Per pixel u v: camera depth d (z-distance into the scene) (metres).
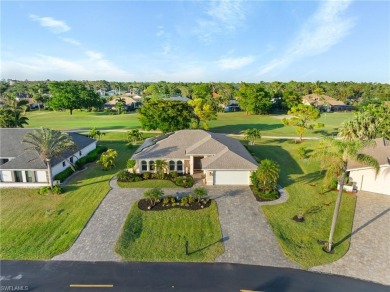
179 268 21.06
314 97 140.88
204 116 68.75
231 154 37.66
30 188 35.53
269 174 32.25
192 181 36.66
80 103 114.19
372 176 34.62
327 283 19.78
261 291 18.94
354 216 29.11
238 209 30.06
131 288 19.03
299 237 25.31
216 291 18.84
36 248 23.30
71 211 29.55
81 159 45.28
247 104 110.06
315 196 33.66
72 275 20.22
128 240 24.50
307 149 55.34
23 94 187.75
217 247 23.58
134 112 121.50
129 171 40.56
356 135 40.62
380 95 133.25
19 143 42.34
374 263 21.97
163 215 28.62
